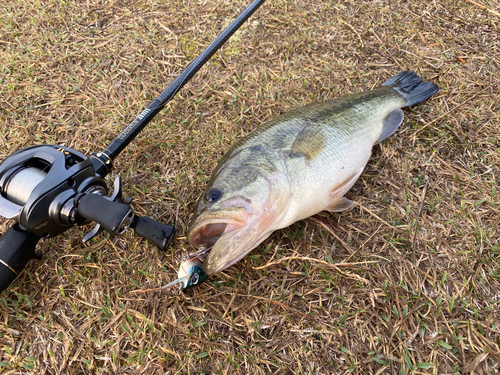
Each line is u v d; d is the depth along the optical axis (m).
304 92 0.65
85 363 0.41
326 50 0.71
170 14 0.76
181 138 0.59
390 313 0.43
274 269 0.46
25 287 0.46
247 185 0.43
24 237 0.41
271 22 0.75
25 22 0.73
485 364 0.40
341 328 0.43
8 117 0.61
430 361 0.41
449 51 0.69
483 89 0.63
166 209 0.52
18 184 0.38
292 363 0.41
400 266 0.47
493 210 0.50
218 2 0.78
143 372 0.41
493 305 0.44
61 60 0.68
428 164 0.55
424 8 0.76
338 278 0.46
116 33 0.73
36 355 0.42
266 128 0.49
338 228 0.49
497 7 0.75
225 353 0.41
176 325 0.43
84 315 0.44
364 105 0.56
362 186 0.54
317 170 0.48
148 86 0.65
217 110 0.62
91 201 0.37
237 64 0.69
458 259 0.47
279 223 0.46
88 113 0.62
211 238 0.44
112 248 0.48
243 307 0.44
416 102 0.61
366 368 0.41
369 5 0.77
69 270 0.47
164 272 0.46
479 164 0.55
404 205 0.52
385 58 0.70
